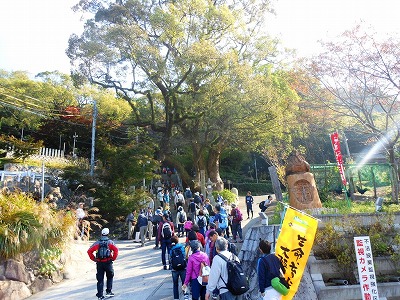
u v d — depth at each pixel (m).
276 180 13.12
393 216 9.57
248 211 22.16
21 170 23.58
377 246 8.84
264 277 5.91
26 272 10.30
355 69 17.09
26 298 9.80
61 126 34.69
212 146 32.25
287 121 28.02
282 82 31.44
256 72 32.75
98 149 26.52
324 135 40.94
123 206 21.64
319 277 8.26
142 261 13.39
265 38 31.50
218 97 27.06
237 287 5.72
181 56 26.47
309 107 21.27
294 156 13.14
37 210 11.22
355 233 8.95
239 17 30.84
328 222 9.08
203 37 29.17
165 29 26.95
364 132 20.67
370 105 21.22
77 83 29.31
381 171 19.81
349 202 14.20
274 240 8.95
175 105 29.06
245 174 47.53
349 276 8.46
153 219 15.73
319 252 8.89
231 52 27.14
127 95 30.88
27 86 32.88
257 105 26.56
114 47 26.91
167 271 11.45
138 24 28.89
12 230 10.16
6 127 36.28
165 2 29.22
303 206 12.30
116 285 10.34
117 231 20.67
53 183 22.44
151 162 24.84
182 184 34.09
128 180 23.31
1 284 9.53
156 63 26.70
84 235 17.19
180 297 8.70
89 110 32.56
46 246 11.20
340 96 18.97
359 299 7.90
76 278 11.76
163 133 32.34
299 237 6.91
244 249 9.89
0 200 10.90
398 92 16.89
